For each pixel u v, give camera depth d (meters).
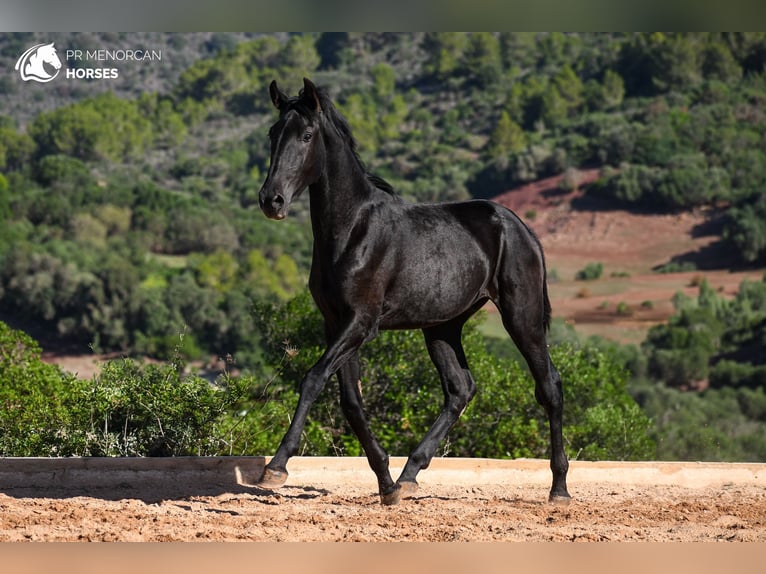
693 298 56.50
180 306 49.62
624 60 86.81
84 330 48.53
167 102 78.88
